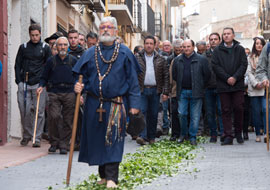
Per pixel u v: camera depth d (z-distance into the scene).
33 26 12.14
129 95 6.90
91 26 27.27
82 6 23.53
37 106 11.22
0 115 12.65
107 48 6.88
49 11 18.06
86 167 8.94
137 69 6.99
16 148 11.83
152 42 12.80
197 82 12.47
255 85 12.95
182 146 12.01
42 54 12.21
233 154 10.54
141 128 6.90
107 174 6.74
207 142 13.39
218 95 13.46
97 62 6.84
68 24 21.33
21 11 14.77
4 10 12.91
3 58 12.79
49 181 7.49
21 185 7.16
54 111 10.97
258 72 11.45
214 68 12.55
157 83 12.86
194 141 12.55
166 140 13.80
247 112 13.92
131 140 14.58
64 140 11.01
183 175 7.93
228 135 12.59
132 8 33.94
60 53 10.97
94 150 6.77
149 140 13.02
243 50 12.50
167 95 13.03
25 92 12.17
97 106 6.78
